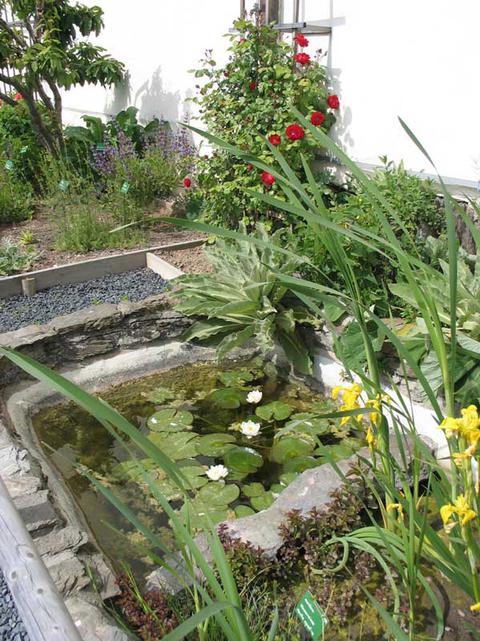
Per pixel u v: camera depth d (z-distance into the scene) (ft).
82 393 3.89
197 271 15.53
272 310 12.39
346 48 14.46
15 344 12.01
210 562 7.29
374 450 6.97
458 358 9.58
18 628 6.22
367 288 12.01
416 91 12.91
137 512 9.14
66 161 21.16
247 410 11.73
